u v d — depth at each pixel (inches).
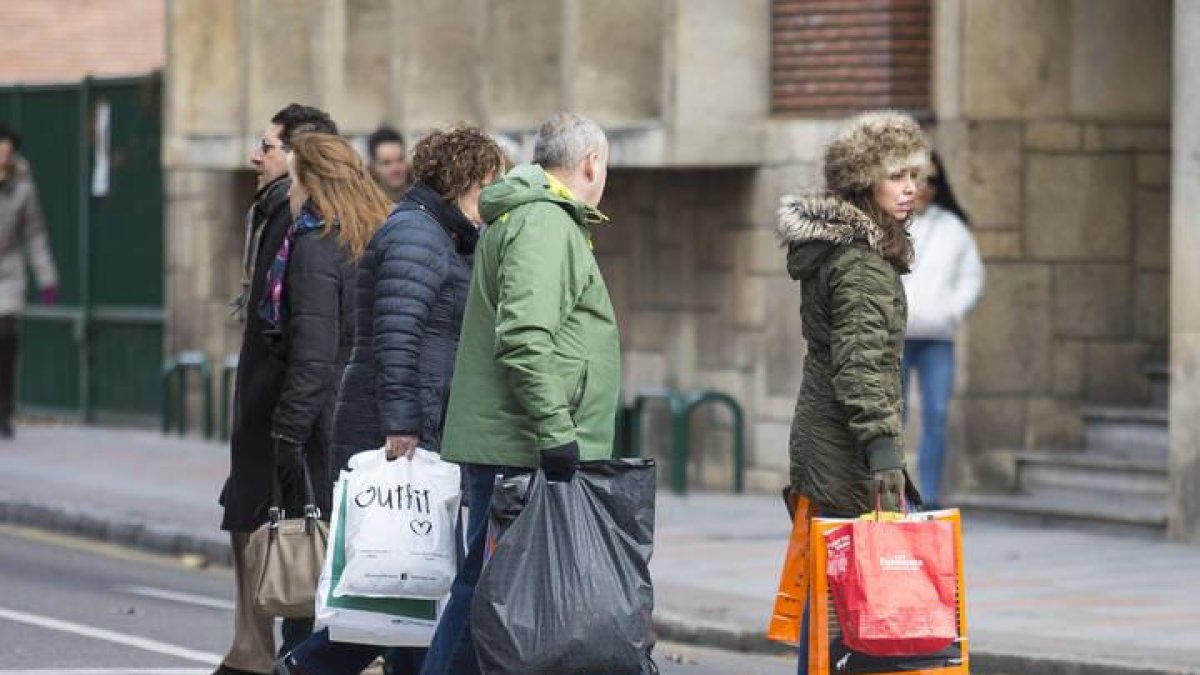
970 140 1537.9
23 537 1578.5
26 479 1777.8
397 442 847.7
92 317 2292.1
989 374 1542.8
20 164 2042.3
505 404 785.6
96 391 2297.0
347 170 915.4
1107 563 1320.1
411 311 855.1
